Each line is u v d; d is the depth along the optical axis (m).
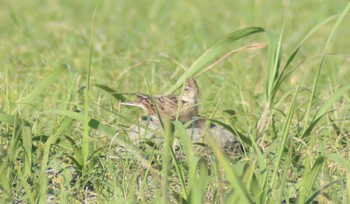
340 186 10.48
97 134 12.78
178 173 9.92
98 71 19.69
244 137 11.62
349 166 9.75
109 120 13.91
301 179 11.05
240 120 12.66
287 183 10.92
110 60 20.52
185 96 15.12
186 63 19.81
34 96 12.16
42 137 11.80
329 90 15.89
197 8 30.45
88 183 11.20
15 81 17.94
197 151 12.12
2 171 10.12
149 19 28.23
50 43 23.41
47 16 28.47
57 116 13.70
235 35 12.41
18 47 22.94
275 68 12.53
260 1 30.38
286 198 10.16
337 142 12.14
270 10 30.14
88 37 23.31
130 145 11.04
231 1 32.25
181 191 10.63
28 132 11.00
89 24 26.97
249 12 29.78
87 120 11.15
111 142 11.10
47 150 10.74
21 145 11.64
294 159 11.71
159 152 11.02
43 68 18.84
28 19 27.59
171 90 12.95
